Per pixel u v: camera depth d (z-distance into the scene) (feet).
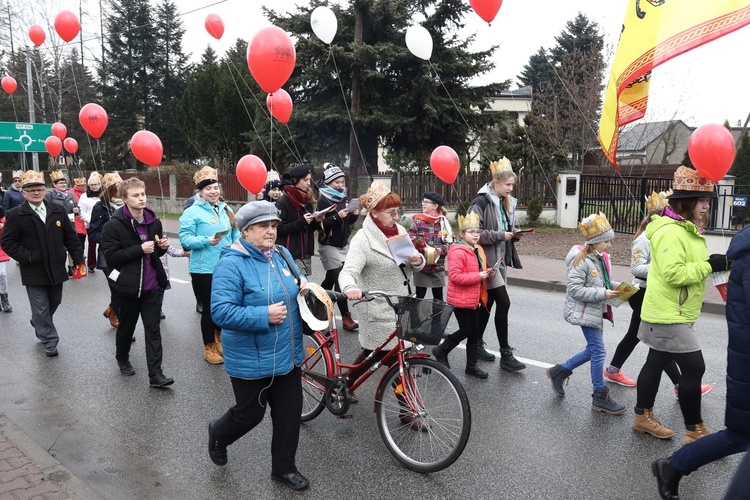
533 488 11.80
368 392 17.26
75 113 137.69
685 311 12.85
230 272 11.16
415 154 72.33
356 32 60.23
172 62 140.97
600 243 15.55
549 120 78.02
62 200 36.14
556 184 59.93
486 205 19.10
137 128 138.51
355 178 61.67
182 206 86.69
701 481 12.02
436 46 64.54
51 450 13.80
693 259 12.53
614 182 55.42
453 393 12.37
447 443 12.53
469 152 78.54
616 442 13.82
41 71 130.11
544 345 21.63
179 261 43.19
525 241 49.85
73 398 17.07
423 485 11.98
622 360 17.38
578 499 11.41
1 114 134.51
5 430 14.47
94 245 30.35
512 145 73.10
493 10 20.17
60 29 33.24
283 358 11.53
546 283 32.78
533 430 14.51
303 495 11.67
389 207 13.52
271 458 12.87
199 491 11.90
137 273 17.62
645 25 17.33
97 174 35.47
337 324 24.93
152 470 12.80
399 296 13.23
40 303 20.95
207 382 18.33
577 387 17.42
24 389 17.81
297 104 68.95
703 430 13.07
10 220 20.48
